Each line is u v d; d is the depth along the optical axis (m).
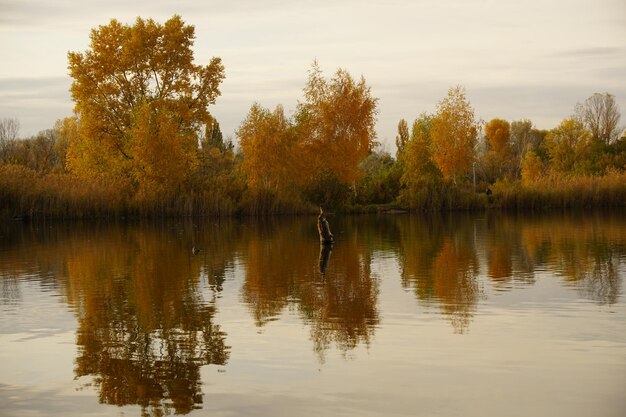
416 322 14.06
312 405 9.48
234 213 57.75
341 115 62.53
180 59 56.22
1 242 33.69
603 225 40.38
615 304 15.57
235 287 18.62
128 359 11.66
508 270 21.23
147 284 19.33
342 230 40.88
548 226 40.53
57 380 10.62
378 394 9.85
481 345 12.20
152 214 54.62
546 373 10.63
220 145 82.00
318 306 15.83
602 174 76.06
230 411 9.31
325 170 63.12
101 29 54.62
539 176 67.88
